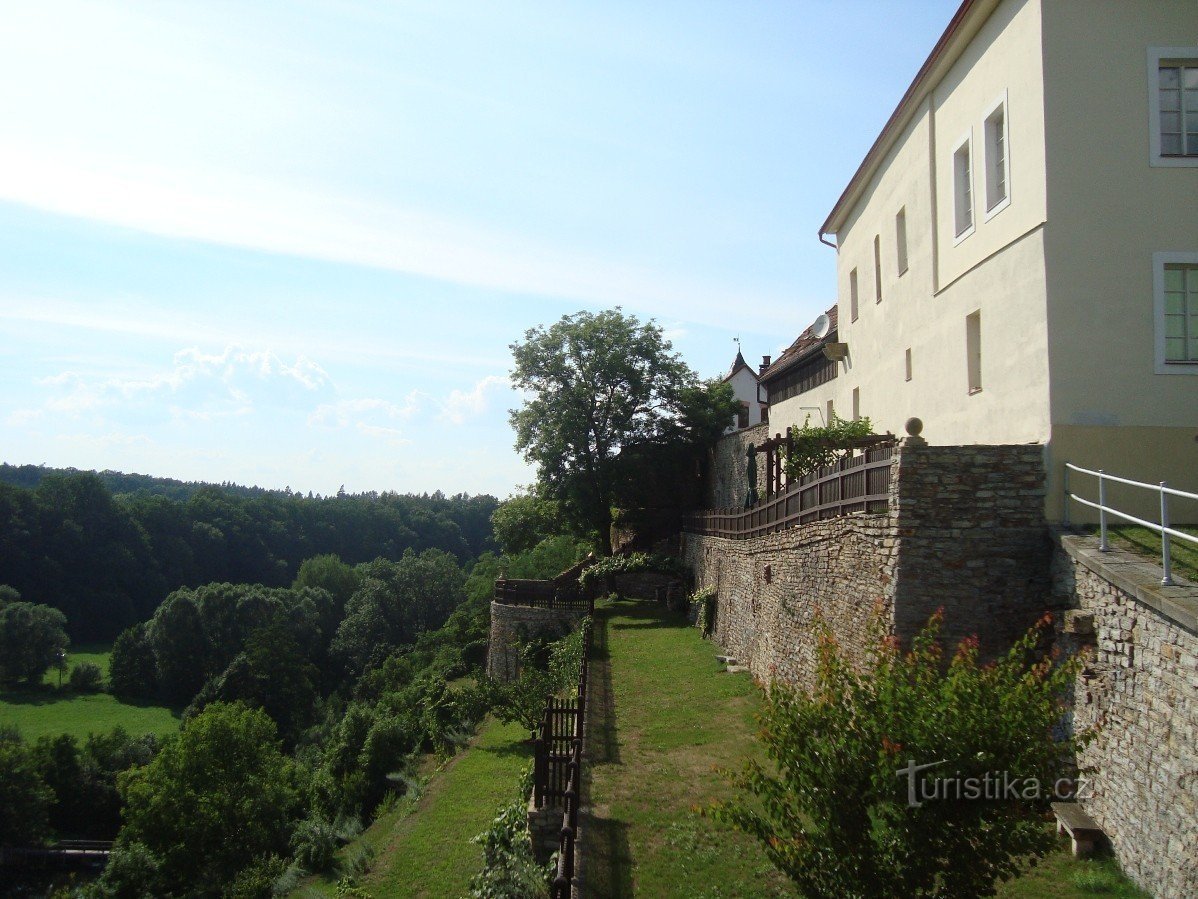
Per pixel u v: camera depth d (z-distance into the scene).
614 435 40.50
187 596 56.59
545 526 42.75
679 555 36.53
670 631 27.34
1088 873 7.66
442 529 114.56
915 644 6.64
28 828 33.22
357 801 24.98
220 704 31.02
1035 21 10.93
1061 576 9.52
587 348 40.06
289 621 59.53
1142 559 8.48
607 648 24.42
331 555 79.56
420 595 65.56
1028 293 11.05
